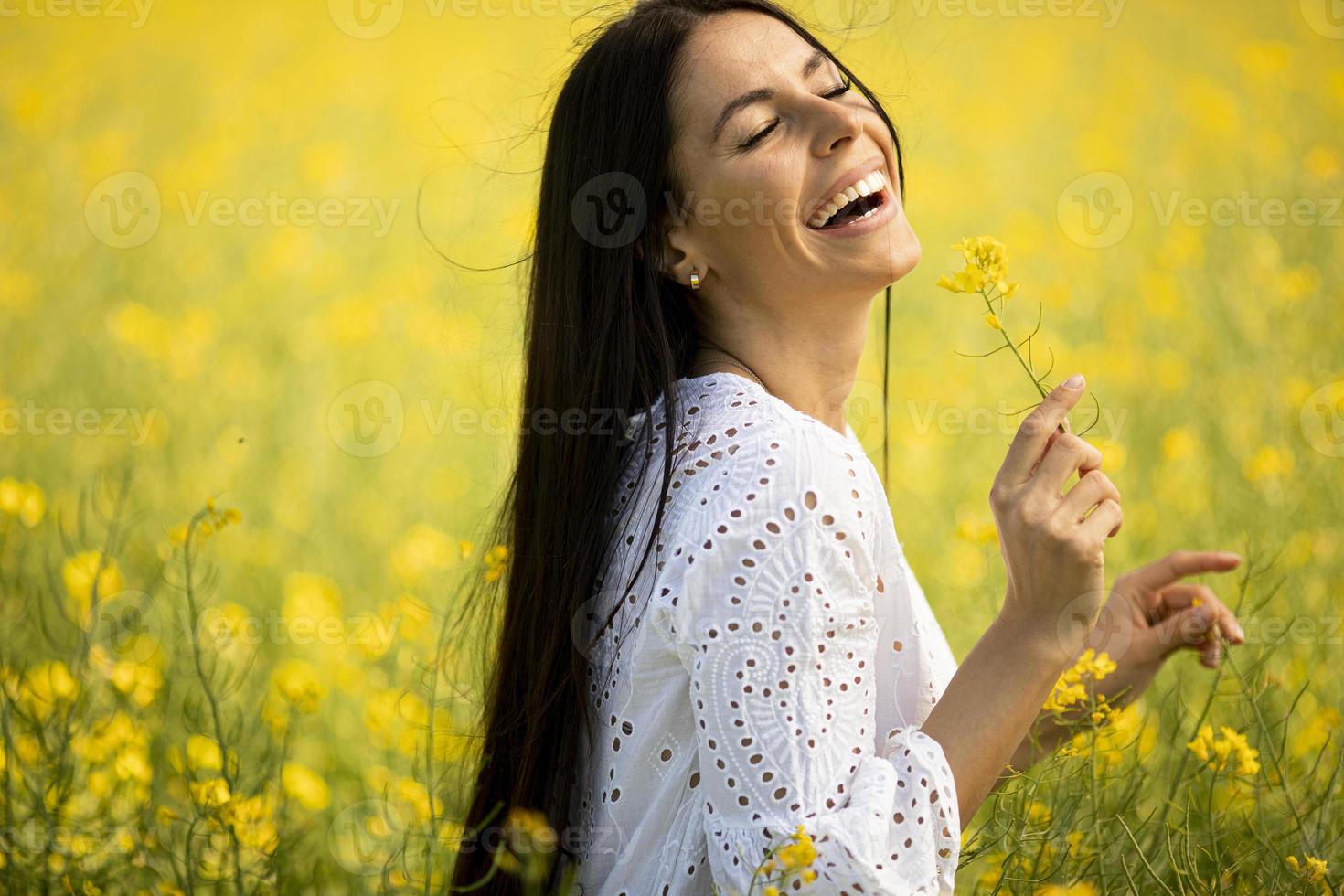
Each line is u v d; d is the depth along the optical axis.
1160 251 8.13
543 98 3.78
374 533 6.13
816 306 2.73
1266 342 6.92
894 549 2.54
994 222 10.14
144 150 12.77
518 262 3.34
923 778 2.26
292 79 14.83
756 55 2.66
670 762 2.44
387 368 8.24
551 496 2.71
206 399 7.76
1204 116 10.13
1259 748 3.46
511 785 2.77
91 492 6.16
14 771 3.55
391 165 12.02
